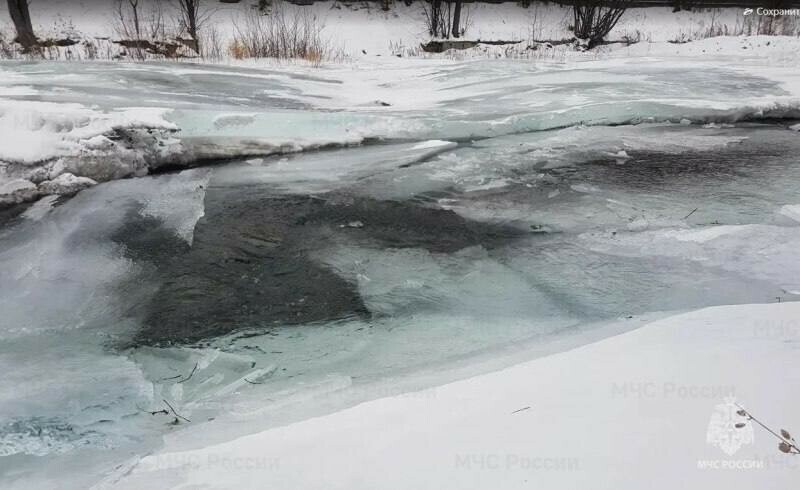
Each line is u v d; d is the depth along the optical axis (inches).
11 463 101.8
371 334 152.0
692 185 260.4
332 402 111.4
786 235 201.9
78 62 509.7
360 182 265.4
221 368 137.9
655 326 122.5
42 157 240.4
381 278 184.2
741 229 208.1
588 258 194.1
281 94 417.7
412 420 89.5
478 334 150.0
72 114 256.7
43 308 167.5
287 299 172.4
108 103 311.9
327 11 919.0
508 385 98.8
